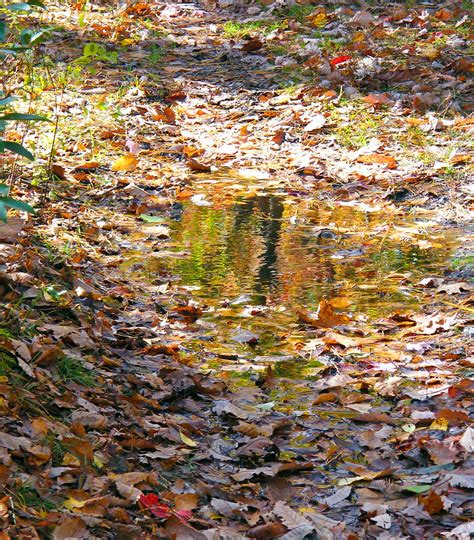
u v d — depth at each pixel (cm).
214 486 381
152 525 343
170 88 1009
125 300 562
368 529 358
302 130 910
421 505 371
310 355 507
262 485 388
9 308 475
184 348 509
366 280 609
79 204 714
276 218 721
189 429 423
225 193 772
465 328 536
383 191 782
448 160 830
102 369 464
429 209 748
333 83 1011
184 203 746
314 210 742
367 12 1220
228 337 525
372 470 402
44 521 329
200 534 341
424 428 433
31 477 350
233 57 1123
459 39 1143
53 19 1223
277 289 592
